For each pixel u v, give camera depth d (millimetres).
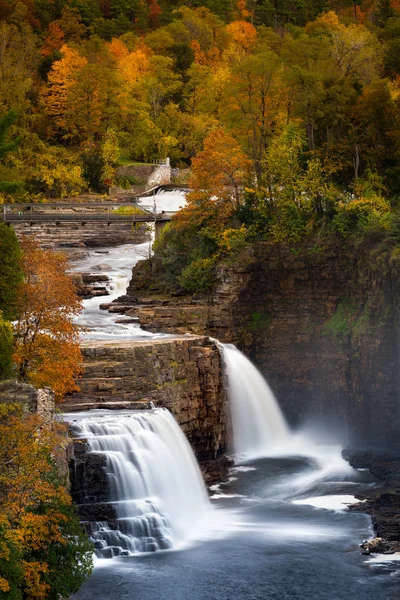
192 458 93188
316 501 93375
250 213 129625
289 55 144375
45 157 187250
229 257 123562
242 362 117250
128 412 90750
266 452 113062
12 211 165500
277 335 121188
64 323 88188
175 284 128500
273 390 120688
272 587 73000
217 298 122625
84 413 90000
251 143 140750
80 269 141250
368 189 129375
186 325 119875
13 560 58719
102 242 155625
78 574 65250
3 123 104375
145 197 185125
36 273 92562
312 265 120250
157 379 100938
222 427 110312
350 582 74000
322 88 136625
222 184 130125
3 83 195875
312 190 125000
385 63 194750
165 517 81625
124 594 71000
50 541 64125
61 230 157250
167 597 70688
